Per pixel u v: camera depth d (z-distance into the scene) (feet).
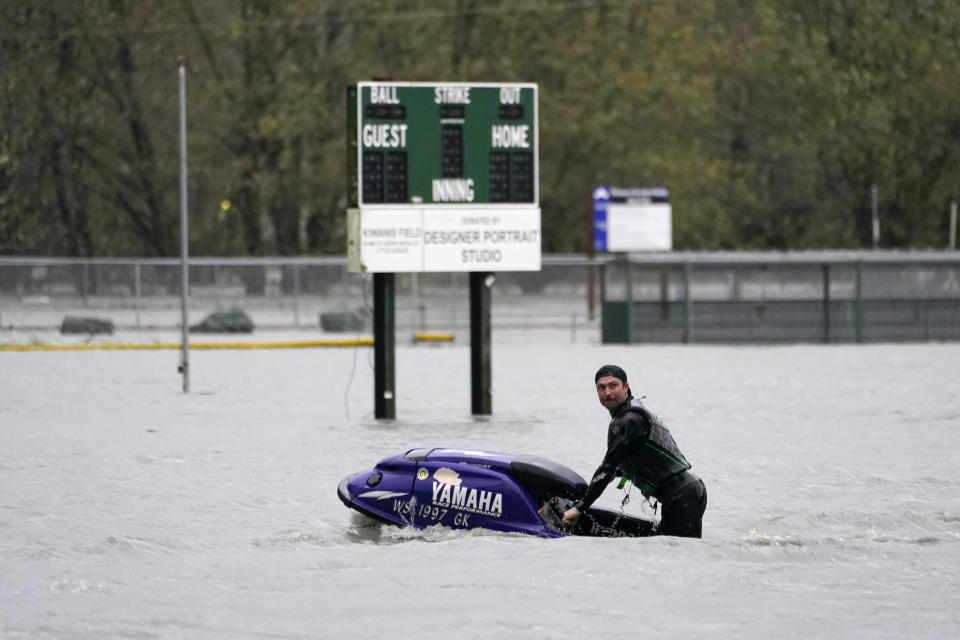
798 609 123.65
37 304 524.11
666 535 150.92
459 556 144.66
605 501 184.96
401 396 329.93
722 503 181.06
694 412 290.76
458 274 545.85
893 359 447.42
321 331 553.23
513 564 140.77
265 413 294.25
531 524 152.76
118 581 135.54
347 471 210.79
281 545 154.40
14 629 117.08
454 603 125.70
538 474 154.10
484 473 155.33
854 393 330.34
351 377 349.41
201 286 553.64
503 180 293.23
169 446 239.50
